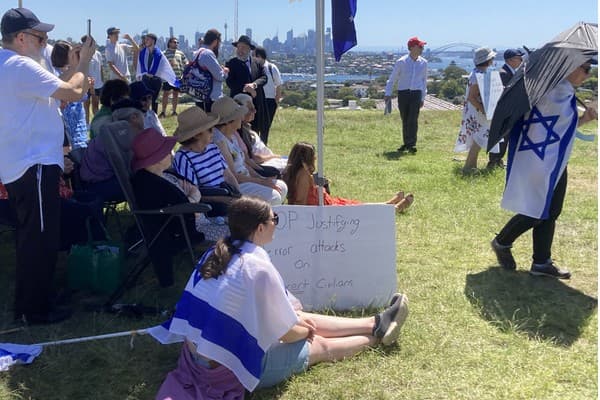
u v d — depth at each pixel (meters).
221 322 3.03
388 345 3.77
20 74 3.75
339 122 13.88
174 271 4.99
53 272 4.09
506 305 4.41
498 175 8.45
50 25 3.94
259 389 3.36
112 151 4.36
